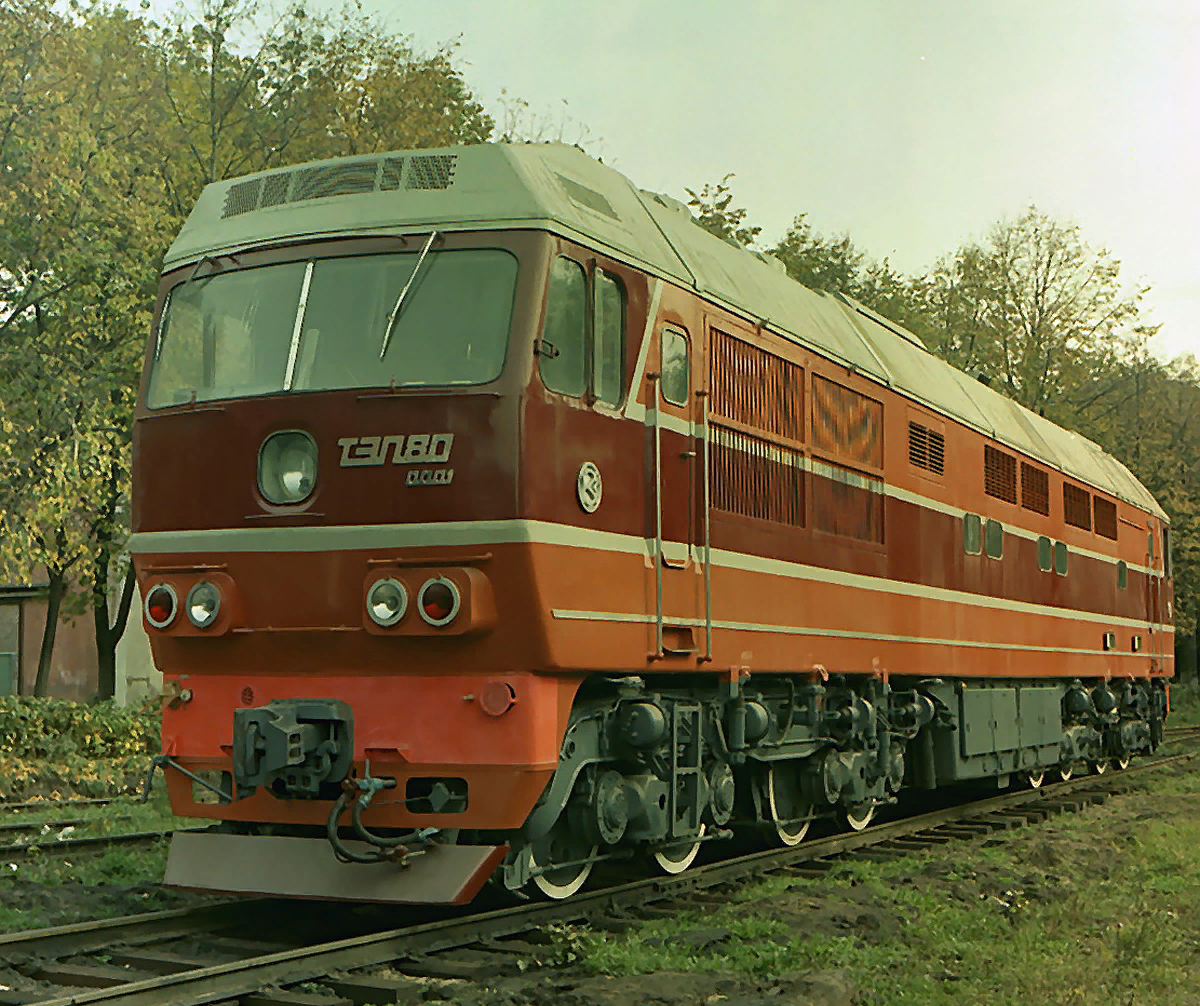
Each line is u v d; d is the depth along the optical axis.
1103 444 43.38
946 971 7.00
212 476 7.69
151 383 8.09
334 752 7.42
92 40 21.03
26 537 16.22
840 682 11.16
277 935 7.66
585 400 7.64
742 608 9.14
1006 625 14.74
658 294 8.40
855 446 11.20
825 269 36.16
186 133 23.52
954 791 17.94
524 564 7.09
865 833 11.73
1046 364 41.16
